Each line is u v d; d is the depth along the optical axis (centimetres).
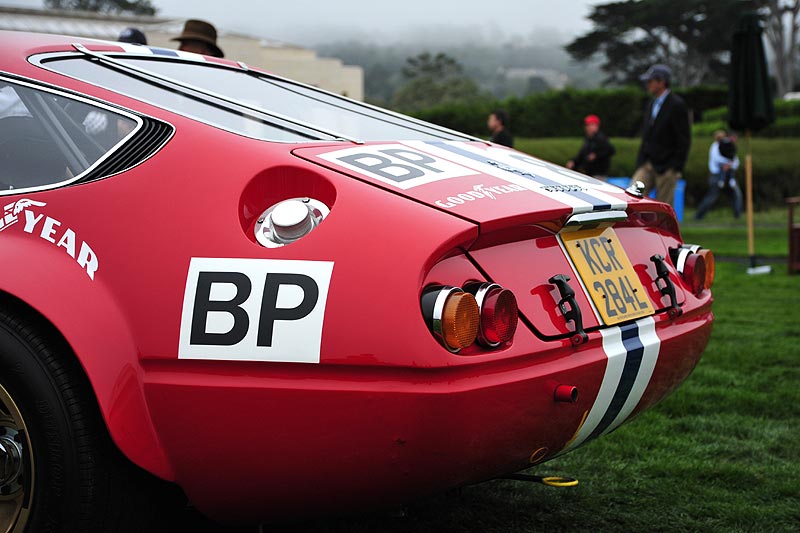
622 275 240
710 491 303
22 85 237
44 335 209
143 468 200
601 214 233
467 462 195
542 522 273
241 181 206
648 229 268
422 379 185
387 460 191
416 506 281
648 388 242
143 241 205
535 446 210
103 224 209
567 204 222
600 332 220
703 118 3422
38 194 219
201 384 195
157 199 209
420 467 191
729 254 1173
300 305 191
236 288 195
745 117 996
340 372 189
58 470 205
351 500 202
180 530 248
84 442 205
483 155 259
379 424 188
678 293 261
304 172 207
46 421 205
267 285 194
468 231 194
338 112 274
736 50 1009
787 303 733
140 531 219
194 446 199
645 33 6619
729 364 495
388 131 266
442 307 185
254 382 193
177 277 199
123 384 198
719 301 747
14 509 213
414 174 216
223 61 289
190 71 266
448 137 281
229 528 254
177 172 211
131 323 200
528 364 200
